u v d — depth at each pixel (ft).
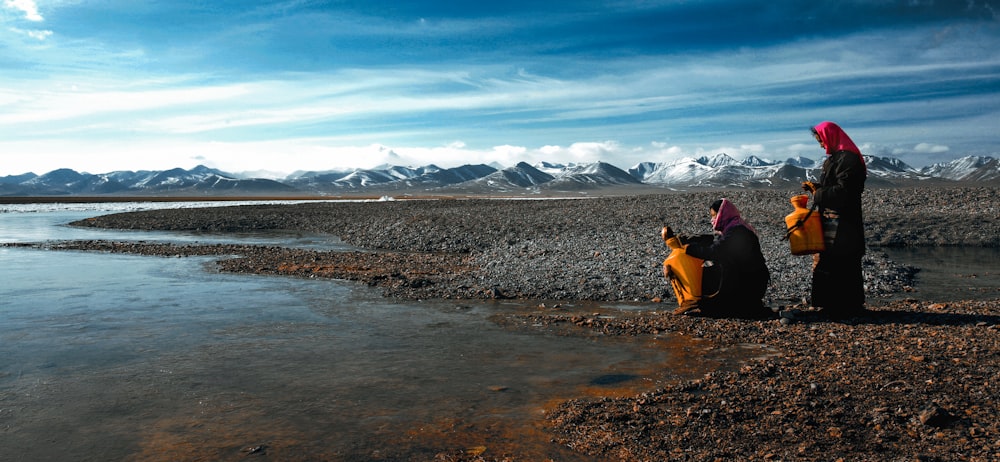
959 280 53.88
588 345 30.55
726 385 23.71
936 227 92.89
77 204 355.15
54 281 52.03
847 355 27.71
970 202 116.98
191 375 25.23
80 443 18.37
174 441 18.48
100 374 25.38
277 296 44.65
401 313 38.60
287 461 17.04
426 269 60.03
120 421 20.15
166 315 37.68
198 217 149.79
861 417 19.90
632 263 57.47
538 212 130.52
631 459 17.22
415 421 20.10
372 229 111.75
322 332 33.22
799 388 23.12
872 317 35.88
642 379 24.89
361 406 21.53
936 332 31.53
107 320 36.14
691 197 144.56
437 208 164.96
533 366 26.73
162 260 68.85
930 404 20.77
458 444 18.24
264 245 92.63
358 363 27.09
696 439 18.51
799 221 36.04
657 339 31.89
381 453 17.58
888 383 23.20
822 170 36.29
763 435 18.71
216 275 55.93
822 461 16.76
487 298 44.32
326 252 77.92
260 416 20.56
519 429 19.43
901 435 18.43
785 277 50.11
